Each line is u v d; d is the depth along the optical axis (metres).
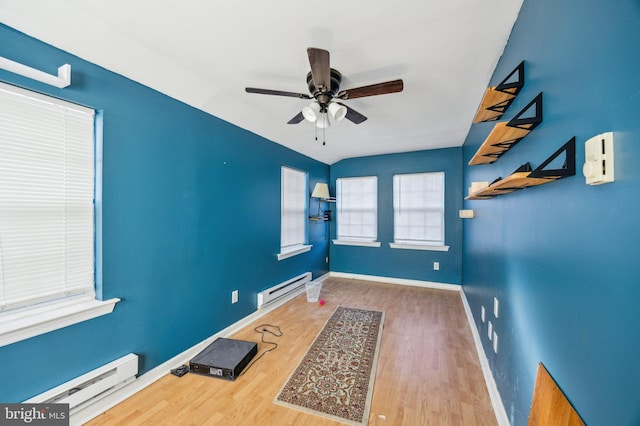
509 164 1.49
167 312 2.05
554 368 0.94
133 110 1.80
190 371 2.01
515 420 1.34
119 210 1.72
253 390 1.82
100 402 1.61
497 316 1.77
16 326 1.27
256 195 3.12
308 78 1.94
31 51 1.34
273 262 3.45
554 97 0.95
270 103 2.53
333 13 1.37
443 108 2.65
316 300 3.70
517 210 1.37
